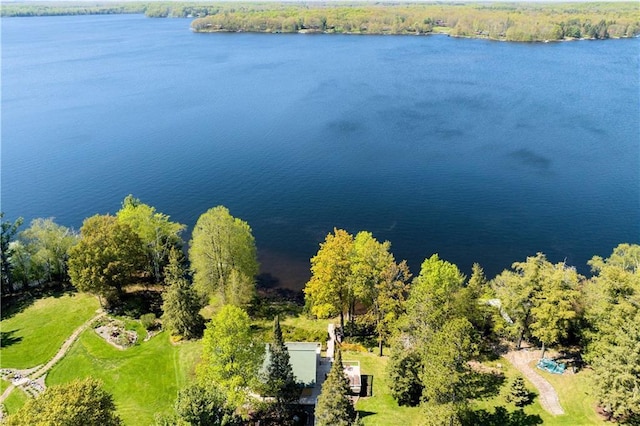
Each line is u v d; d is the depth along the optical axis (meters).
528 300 58.28
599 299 55.19
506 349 62.94
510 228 101.19
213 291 75.38
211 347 52.03
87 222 77.75
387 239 98.75
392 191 117.88
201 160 138.38
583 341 57.28
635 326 46.84
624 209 106.62
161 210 111.75
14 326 71.88
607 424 48.97
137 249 77.31
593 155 135.88
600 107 180.38
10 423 38.91
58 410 38.53
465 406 48.12
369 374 60.53
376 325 68.38
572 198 112.00
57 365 62.53
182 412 42.97
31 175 129.25
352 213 108.75
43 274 84.19
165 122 172.88
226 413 45.09
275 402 55.41
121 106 194.75
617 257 73.81
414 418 52.72
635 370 45.69
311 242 98.94
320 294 64.75
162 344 66.31
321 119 172.25
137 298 79.06
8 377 60.09
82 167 134.12
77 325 71.56
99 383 43.81
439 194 115.62
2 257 80.50
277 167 132.75
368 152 141.50
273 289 85.19
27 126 169.25
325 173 128.50
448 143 147.25
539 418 50.59
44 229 84.75
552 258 91.25
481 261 91.38
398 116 174.00
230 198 116.81
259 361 53.06
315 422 49.69
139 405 55.66
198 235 75.56
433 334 52.69
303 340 67.94
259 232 102.56
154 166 134.75
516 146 143.88
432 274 59.66
